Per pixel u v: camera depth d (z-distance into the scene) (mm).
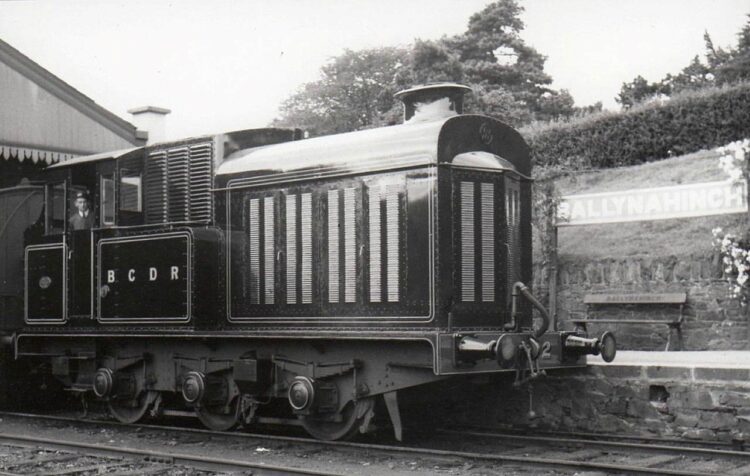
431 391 10250
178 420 12641
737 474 7828
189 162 11125
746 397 9422
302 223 10102
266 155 10570
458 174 9250
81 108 15836
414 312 9086
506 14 34938
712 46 31422
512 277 9766
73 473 8242
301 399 9594
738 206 12914
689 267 13867
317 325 9891
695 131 17688
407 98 10023
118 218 11516
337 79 43062
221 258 10797
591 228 16469
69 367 12203
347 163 9695
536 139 19672
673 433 9906
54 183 12461
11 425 12039
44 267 12523
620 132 18484
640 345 14250
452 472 8070
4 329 13234
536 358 8977
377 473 8086
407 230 9180
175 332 10711
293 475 7824
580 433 10242
